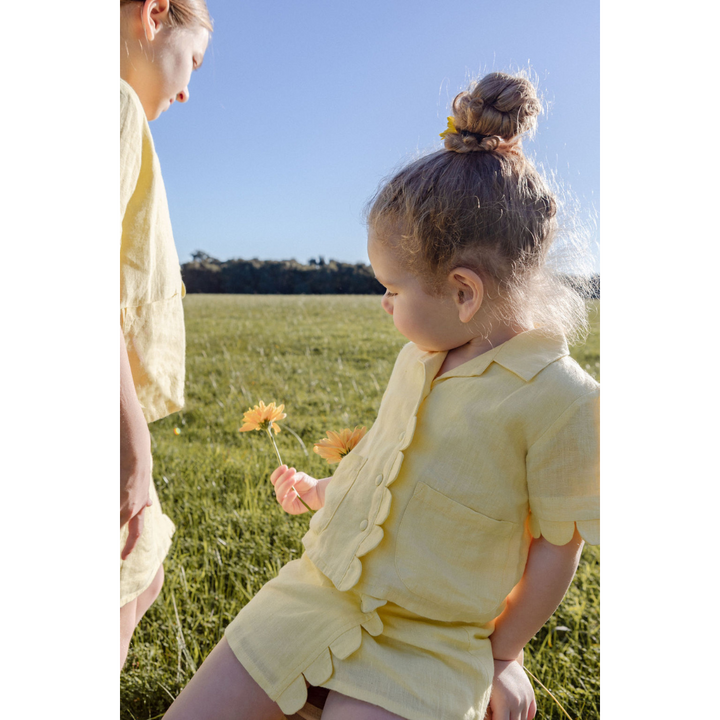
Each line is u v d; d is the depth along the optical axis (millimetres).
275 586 1142
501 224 1016
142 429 1154
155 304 1313
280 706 991
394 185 1081
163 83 1231
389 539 1038
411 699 934
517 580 1072
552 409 997
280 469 1420
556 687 1614
